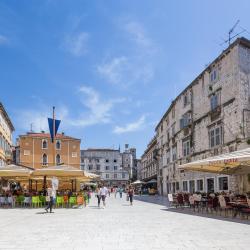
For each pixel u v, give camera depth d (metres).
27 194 29.52
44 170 26.78
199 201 23.48
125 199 45.56
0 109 47.28
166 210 24.84
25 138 77.69
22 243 11.16
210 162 19.95
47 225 15.98
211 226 15.15
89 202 37.88
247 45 28.42
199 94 35.72
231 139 28.30
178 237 12.11
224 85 29.89
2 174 26.64
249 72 28.19
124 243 10.99
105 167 123.69
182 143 41.75
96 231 13.81
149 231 13.67
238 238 11.81
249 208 17.98
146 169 88.88
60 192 33.72
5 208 27.33
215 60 31.31
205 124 33.91
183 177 41.47
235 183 27.75
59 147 79.31
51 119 35.03
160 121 58.94
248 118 27.38
